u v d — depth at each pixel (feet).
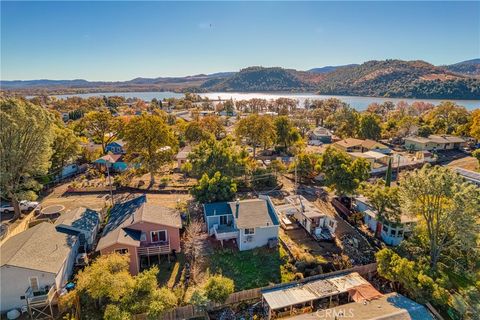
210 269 87.45
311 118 486.38
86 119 212.43
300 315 67.21
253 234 97.60
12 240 83.30
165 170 186.91
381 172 189.67
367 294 73.15
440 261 90.48
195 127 238.27
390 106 571.69
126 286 67.21
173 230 92.22
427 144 242.58
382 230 108.78
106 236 87.86
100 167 186.50
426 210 85.81
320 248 100.83
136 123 159.74
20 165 111.96
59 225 91.61
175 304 70.85
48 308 71.00
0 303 68.23
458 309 68.28
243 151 169.17
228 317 71.15
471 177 156.76
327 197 146.30
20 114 110.11
